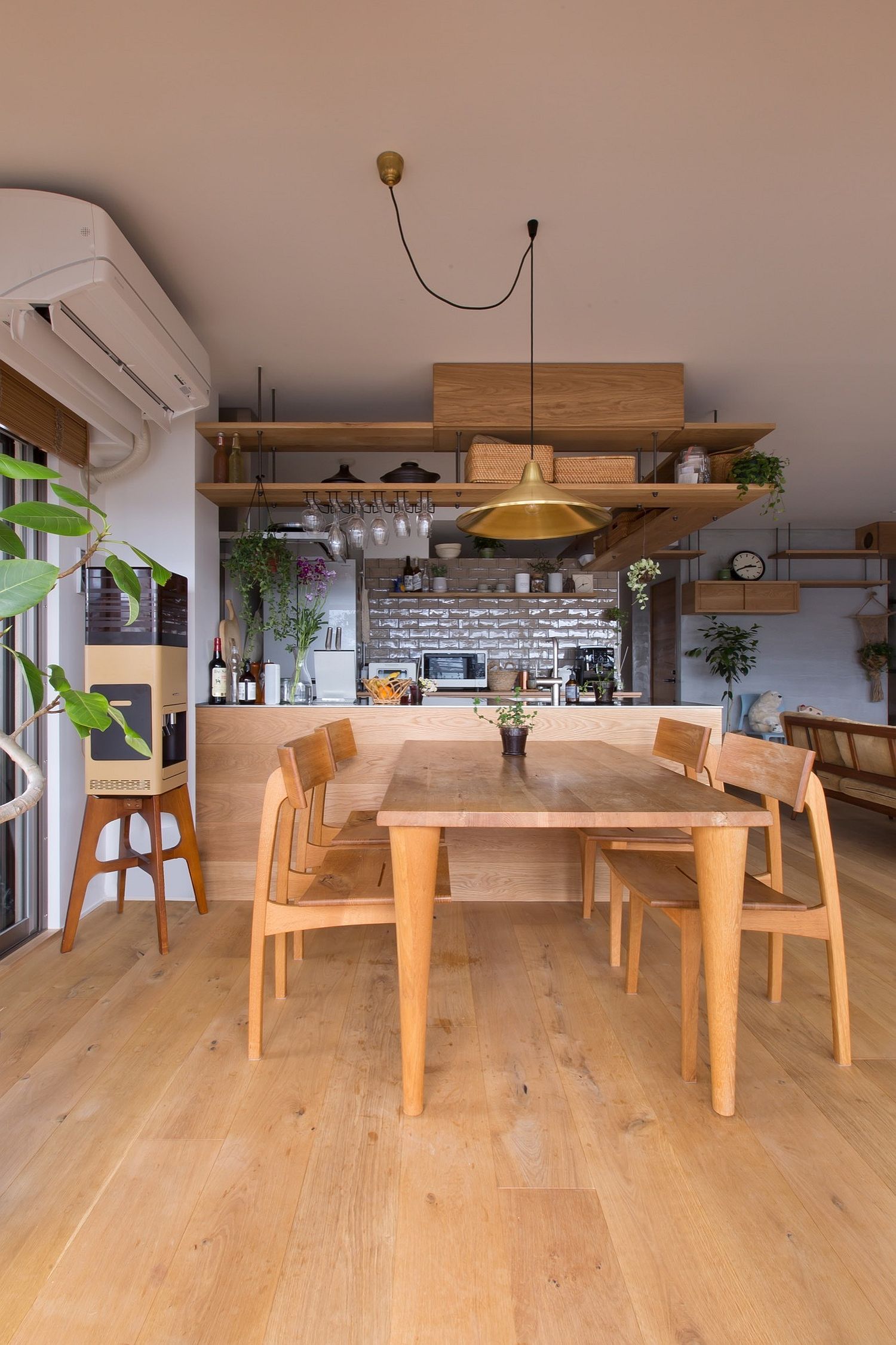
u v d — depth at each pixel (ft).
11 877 9.28
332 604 14.97
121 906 10.64
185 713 10.64
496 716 11.34
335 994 7.75
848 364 11.51
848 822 17.03
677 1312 3.88
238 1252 4.28
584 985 8.00
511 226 7.87
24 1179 4.90
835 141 6.62
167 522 11.24
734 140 6.59
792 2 5.23
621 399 11.39
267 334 10.39
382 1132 5.41
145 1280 4.08
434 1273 4.13
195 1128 5.45
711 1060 5.68
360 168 6.93
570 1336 3.74
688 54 5.67
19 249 6.90
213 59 5.68
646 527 14.62
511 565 22.53
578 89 6.00
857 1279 4.11
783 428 14.52
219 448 11.68
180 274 8.80
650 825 5.60
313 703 12.27
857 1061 6.47
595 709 11.47
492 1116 5.61
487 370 11.36
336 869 7.20
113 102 6.11
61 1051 6.57
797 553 24.07
